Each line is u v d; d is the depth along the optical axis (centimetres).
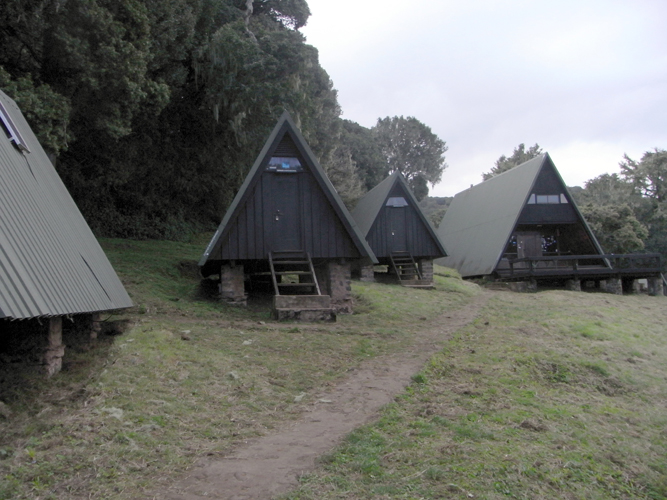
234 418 678
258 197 1608
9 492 450
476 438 623
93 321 1014
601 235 3853
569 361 1071
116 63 1864
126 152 2600
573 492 514
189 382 786
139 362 830
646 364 1162
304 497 463
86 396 687
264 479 499
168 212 3114
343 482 493
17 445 544
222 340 1077
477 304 2028
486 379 914
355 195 4500
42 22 1695
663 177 5225
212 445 588
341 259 1658
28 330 776
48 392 709
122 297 1145
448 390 834
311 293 1870
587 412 801
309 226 1625
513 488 499
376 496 467
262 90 2616
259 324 1303
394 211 2670
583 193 6347
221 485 486
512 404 784
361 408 732
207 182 3269
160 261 2094
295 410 725
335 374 914
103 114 2003
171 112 2859
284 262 1593
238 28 2806
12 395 686
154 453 552
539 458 578
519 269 2859
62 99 1764
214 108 2638
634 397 945
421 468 527
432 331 1370
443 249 2653
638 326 1647
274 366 926
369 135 6838
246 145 2789
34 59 1831
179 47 2456
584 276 2797
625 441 684
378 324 1448
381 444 592
